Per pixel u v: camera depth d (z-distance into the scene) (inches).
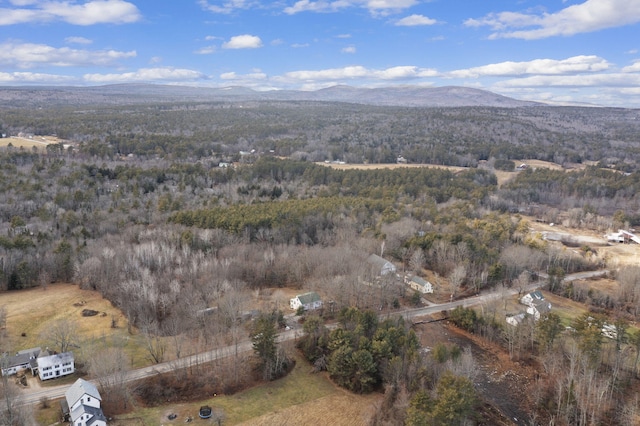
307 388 3548.2
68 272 5260.8
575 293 5359.3
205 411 3132.4
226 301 4220.0
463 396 2829.7
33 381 3378.4
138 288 4431.6
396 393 3329.2
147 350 3821.4
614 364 3727.9
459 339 4392.2
